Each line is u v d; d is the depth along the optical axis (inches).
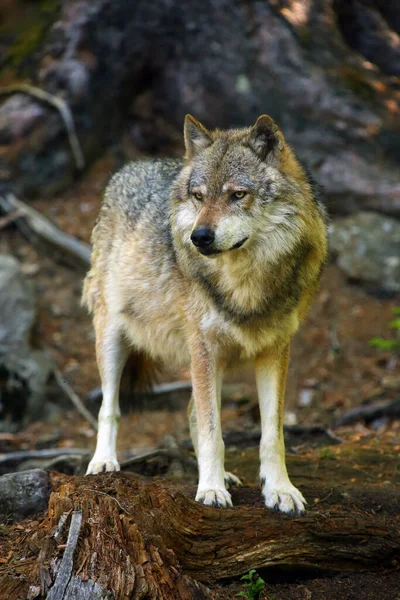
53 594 213.5
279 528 269.9
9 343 615.5
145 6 840.3
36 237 739.4
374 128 786.8
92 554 219.9
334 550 275.0
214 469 292.5
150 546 229.5
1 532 275.0
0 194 761.0
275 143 297.7
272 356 308.2
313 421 573.3
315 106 796.6
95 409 613.0
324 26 842.2
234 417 585.6
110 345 362.3
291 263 299.0
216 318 299.7
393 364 645.9
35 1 874.1
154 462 382.9
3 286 634.2
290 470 369.7
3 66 831.1
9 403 593.9
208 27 834.8
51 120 794.8
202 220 283.4
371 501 318.0
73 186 811.4
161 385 626.2
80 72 809.5
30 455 508.4
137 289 343.6
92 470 323.3
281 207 295.1
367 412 549.3
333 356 658.8
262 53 816.3
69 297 706.8
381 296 721.0
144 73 860.6
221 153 299.0
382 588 270.4
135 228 353.4
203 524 261.4
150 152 863.7
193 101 841.5
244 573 261.1
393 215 768.3
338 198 782.5
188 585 226.8
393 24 904.9
